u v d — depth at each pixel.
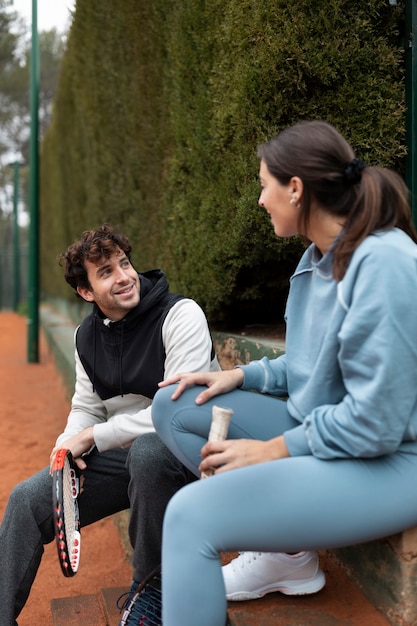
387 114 2.66
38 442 5.80
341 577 2.22
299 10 2.67
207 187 3.62
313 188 1.75
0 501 4.37
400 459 1.72
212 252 3.52
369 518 1.68
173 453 2.10
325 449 1.67
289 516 1.66
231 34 3.07
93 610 2.66
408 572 1.89
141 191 5.38
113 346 2.46
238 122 3.00
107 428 2.35
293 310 1.98
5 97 31.20
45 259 20.61
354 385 1.64
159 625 2.11
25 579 2.26
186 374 2.10
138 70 5.10
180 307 2.42
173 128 4.15
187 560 1.65
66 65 9.70
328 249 1.78
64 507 2.12
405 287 1.59
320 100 2.73
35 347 10.79
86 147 8.29
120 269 2.40
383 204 1.70
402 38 2.72
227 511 1.65
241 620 1.97
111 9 5.81
